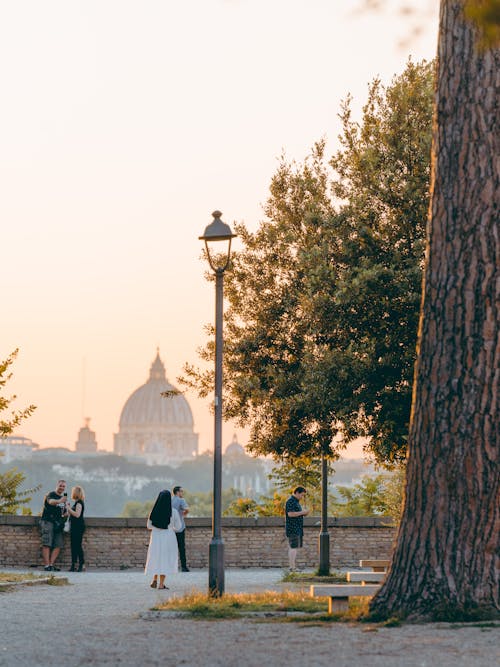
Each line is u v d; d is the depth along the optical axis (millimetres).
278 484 36219
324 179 24328
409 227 21688
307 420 22719
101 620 12609
